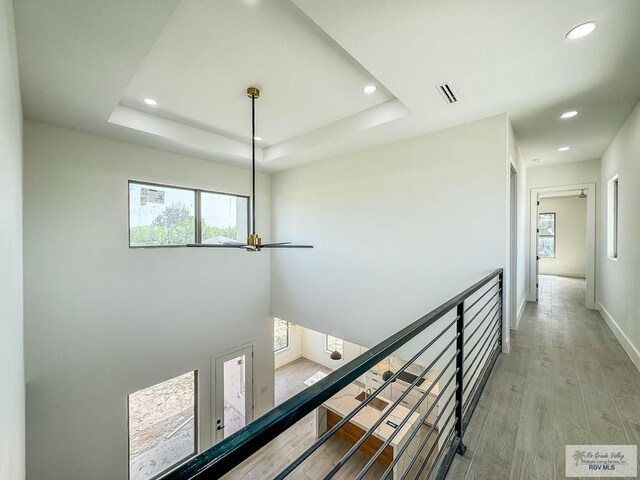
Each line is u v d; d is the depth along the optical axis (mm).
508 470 1492
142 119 3260
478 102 2674
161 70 2467
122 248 3578
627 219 3016
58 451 3086
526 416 1917
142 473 3834
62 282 3125
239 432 543
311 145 3861
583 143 3832
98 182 3383
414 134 3414
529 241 5262
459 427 1685
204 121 3555
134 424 3811
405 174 3568
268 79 2617
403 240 3598
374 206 3873
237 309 4887
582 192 4938
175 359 4086
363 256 4004
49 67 2039
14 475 1624
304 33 2035
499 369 2574
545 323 3902
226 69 2459
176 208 4188
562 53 1978
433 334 3395
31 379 2928
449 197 3219
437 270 3316
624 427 1790
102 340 3410
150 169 3830
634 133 2770
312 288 4680
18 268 2004
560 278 8070
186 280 4215
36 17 1568
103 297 3420
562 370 2547
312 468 4152
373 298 3904
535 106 2750
